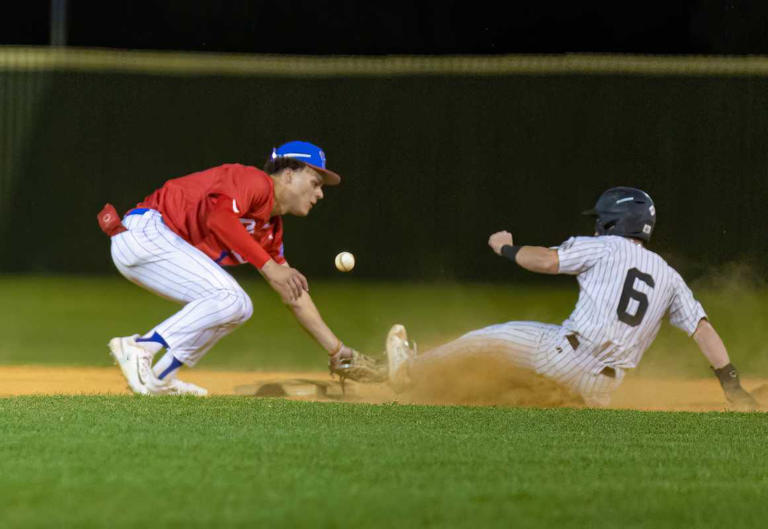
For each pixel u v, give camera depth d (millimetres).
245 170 19031
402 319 42156
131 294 52469
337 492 11008
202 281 18969
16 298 49625
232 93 68375
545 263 19500
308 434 14625
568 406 19703
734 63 64312
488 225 66688
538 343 19719
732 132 64500
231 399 18188
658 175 65562
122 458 12617
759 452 14039
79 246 66812
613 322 19109
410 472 12156
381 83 67562
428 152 67125
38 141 66875
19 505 10320
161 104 67938
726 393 19875
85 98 67250
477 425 15867
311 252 66625
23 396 18406
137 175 67812
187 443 13664
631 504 10875
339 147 67812
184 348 18828
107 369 26406
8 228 66312
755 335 37688
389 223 67000
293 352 32125
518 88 66625
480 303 49406
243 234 18422
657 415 17391
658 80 65312
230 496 10758
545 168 66562
